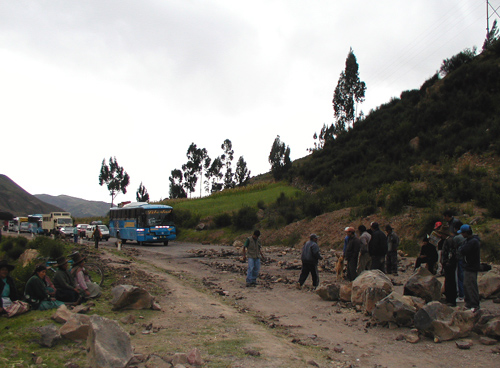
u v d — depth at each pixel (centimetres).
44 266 858
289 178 6394
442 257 927
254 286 1292
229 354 572
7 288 833
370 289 883
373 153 4538
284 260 2084
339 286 1084
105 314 789
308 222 3148
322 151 6231
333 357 602
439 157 3338
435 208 2305
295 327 792
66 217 4962
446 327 685
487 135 3164
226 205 5350
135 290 852
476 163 2908
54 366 503
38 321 674
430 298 877
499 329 675
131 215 3669
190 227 4575
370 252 1138
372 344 675
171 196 10575
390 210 2556
